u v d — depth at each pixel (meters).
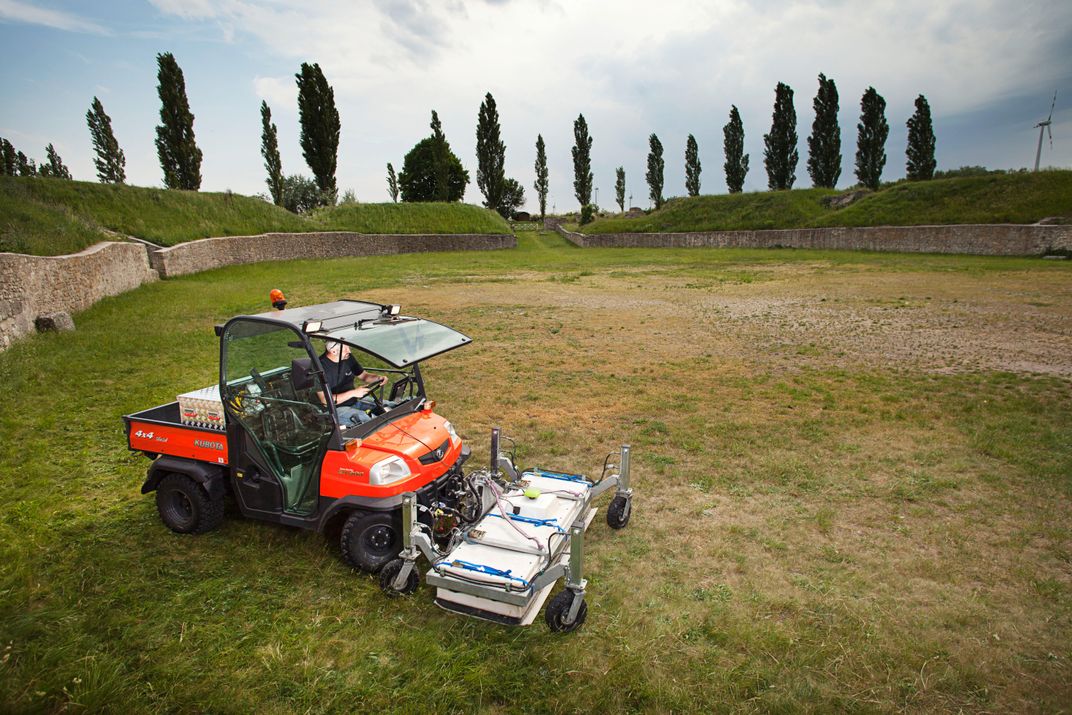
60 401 9.45
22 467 7.01
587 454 7.69
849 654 4.02
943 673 3.86
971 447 7.77
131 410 9.11
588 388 10.66
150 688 3.65
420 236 49.31
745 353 13.30
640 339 14.90
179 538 5.44
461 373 11.63
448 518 4.88
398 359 4.89
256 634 4.18
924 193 44.75
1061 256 31.95
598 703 3.58
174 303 19.14
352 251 42.94
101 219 28.06
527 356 13.11
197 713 3.49
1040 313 16.81
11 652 3.91
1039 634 4.27
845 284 24.58
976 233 35.59
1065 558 5.25
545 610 4.47
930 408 9.28
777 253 42.59
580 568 4.14
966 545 5.47
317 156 51.12
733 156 70.19
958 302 19.08
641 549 5.39
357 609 4.45
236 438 5.21
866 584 4.87
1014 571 5.04
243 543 5.36
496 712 3.54
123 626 4.23
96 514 5.95
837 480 6.86
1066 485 6.61
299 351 5.11
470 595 4.27
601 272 32.22
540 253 49.09
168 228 30.36
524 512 4.88
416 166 74.75
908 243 39.00
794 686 3.72
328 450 4.86
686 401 9.89
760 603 4.60
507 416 9.15
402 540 4.86
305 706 3.56
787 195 57.75
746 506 6.25
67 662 3.84
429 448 5.08
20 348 12.15
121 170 52.38
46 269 15.12
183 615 4.38
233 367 5.17
